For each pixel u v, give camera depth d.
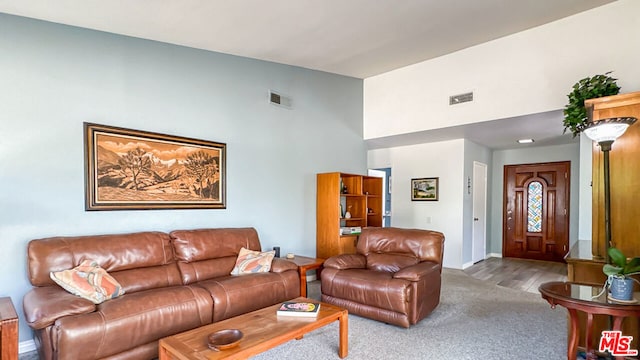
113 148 3.15
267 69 4.56
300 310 2.43
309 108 5.12
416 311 3.03
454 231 5.85
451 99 4.79
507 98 4.26
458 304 3.79
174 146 3.57
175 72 3.64
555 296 2.06
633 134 2.42
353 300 3.34
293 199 4.85
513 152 6.95
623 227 2.44
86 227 2.99
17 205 2.67
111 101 3.17
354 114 5.85
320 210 5.12
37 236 2.75
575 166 6.24
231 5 2.75
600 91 3.03
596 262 2.43
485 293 4.25
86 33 3.04
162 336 2.45
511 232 6.95
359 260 3.78
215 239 3.51
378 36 3.84
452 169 5.89
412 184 6.38
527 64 4.10
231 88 4.14
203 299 2.72
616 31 3.52
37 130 2.77
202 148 3.81
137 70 3.35
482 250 6.70
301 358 2.52
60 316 2.09
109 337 2.17
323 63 4.75
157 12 2.78
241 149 4.22
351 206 5.58
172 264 3.15
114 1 2.55
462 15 3.50
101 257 2.74
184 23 3.04
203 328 2.17
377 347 2.69
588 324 2.04
